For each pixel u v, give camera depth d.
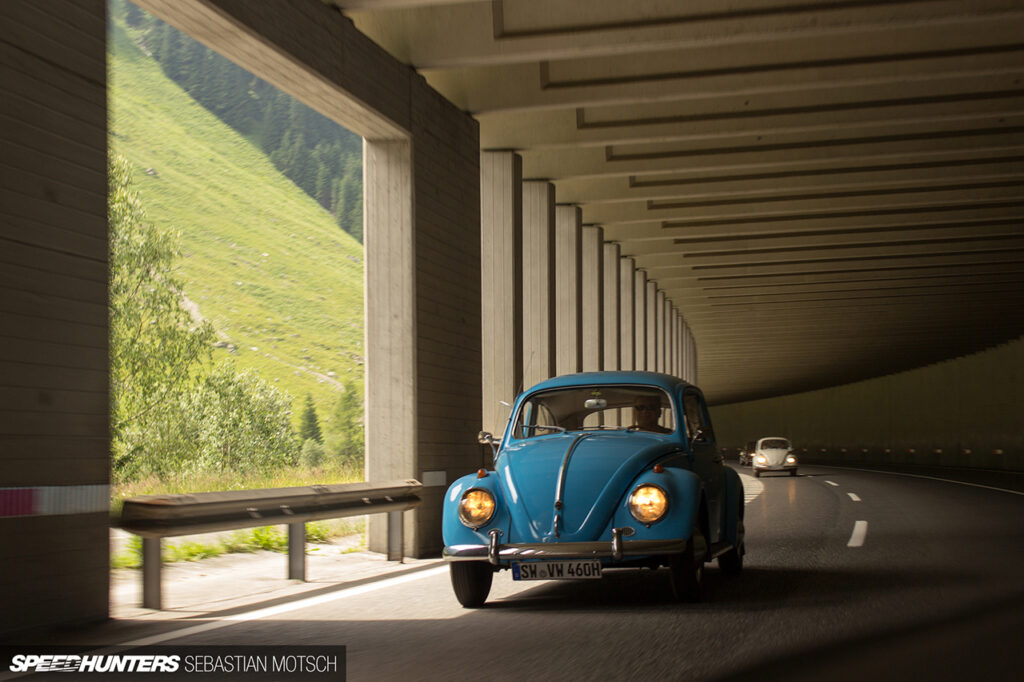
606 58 13.65
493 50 11.83
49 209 6.20
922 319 40.47
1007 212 22.94
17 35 5.98
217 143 145.62
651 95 13.55
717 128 15.68
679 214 22.39
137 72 151.62
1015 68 13.11
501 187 16.06
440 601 7.48
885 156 17.72
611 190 20.25
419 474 11.45
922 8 11.02
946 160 19.53
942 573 8.35
